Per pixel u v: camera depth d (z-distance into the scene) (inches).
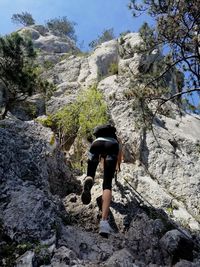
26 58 593.6
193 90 385.7
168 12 374.3
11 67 534.3
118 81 527.8
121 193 253.3
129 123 437.4
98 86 524.4
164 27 377.7
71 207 236.4
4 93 543.5
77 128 452.1
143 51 413.1
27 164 234.8
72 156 416.2
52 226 183.3
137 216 223.8
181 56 393.4
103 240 202.4
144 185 338.6
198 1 356.8
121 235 215.0
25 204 190.1
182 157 413.4
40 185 230.5
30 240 174.6
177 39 377.7
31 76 550.6
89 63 744.3
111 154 201.9
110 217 227.1
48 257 163.2
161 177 386.0
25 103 563.5
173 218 301.4
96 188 254.5
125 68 581.6
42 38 1248.8
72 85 608.7
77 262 166.2
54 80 697.6
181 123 496.1
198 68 385.7
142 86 409.7
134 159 405.7
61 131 451.5
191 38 374.6
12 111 549.3
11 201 193.6
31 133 287.0
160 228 217.6
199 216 347.9
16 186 207.5
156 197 326.3
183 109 545.6
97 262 178.1
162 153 406.6
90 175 202.2
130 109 452.8
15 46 538.9
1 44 534.3
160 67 412.2
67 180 271.3
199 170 402.3
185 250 205.8
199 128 507.5
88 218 225.3
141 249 205.6
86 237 197.2
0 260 161.5
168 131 454.3
